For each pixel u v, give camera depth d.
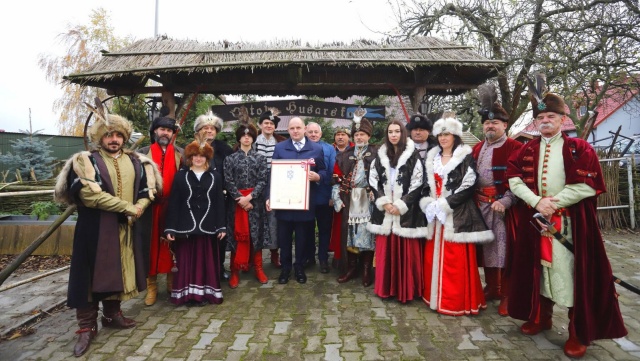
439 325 3.03
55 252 5.24
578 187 2.46
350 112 5.75
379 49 5.05
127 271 2.83
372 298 3.61
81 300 2.63
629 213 6.83
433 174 3.34
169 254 3.51
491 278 3.52
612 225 6.86
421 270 3.47
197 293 3.41
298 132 3.98
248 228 3.91
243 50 5.05
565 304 2.54
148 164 3.06
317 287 3.92
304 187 3.84
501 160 3.19
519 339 2.80
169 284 3.80
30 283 4.19
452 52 5.00
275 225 4.55
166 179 3.53
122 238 2.82
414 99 5.46
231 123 8.49
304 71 5.36
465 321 3.10
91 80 4.77
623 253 5.21
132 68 4.61
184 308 3.42
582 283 2.47
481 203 3.33
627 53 7.56
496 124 3.27
